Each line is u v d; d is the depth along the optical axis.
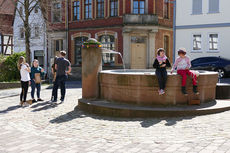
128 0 24.52
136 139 5.13
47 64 29.86
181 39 25.50
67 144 4.94
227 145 4.49
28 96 12.18
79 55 27.53
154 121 6.60
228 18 23.69
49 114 7.83
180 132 5.52
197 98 7.82
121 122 6.63
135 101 7.76
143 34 24.39
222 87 9.21
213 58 20.30
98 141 5.08
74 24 27.47
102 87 8.77
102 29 25.67
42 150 4.61
